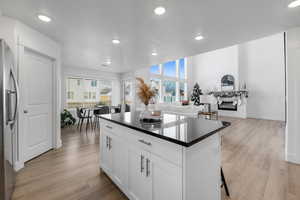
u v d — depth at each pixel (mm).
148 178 1276
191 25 2252
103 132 2068
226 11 1874
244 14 1938
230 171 2105
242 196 1586
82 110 5152
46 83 2811
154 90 1893
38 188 1734
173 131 1237
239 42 2975
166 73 8289
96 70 6312
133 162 1460
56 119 2994
